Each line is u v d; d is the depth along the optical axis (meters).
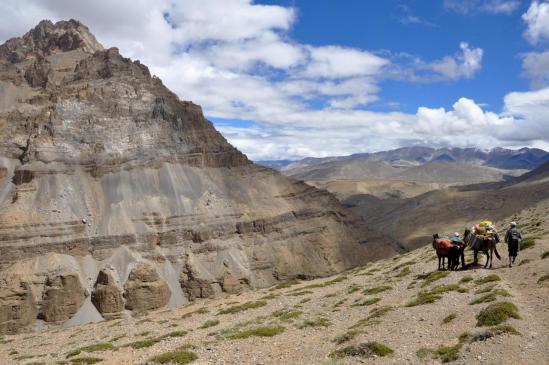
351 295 51.59
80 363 33.75
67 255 183.25
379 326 31.53
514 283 35.72
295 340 32.75
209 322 47.75
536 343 21.45
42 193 197.62
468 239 47.12
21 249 173.75
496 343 22.12
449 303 33.72
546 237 52.81
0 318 151.88
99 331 64.31
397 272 62.56
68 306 163.38
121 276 183.38
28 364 36.38
